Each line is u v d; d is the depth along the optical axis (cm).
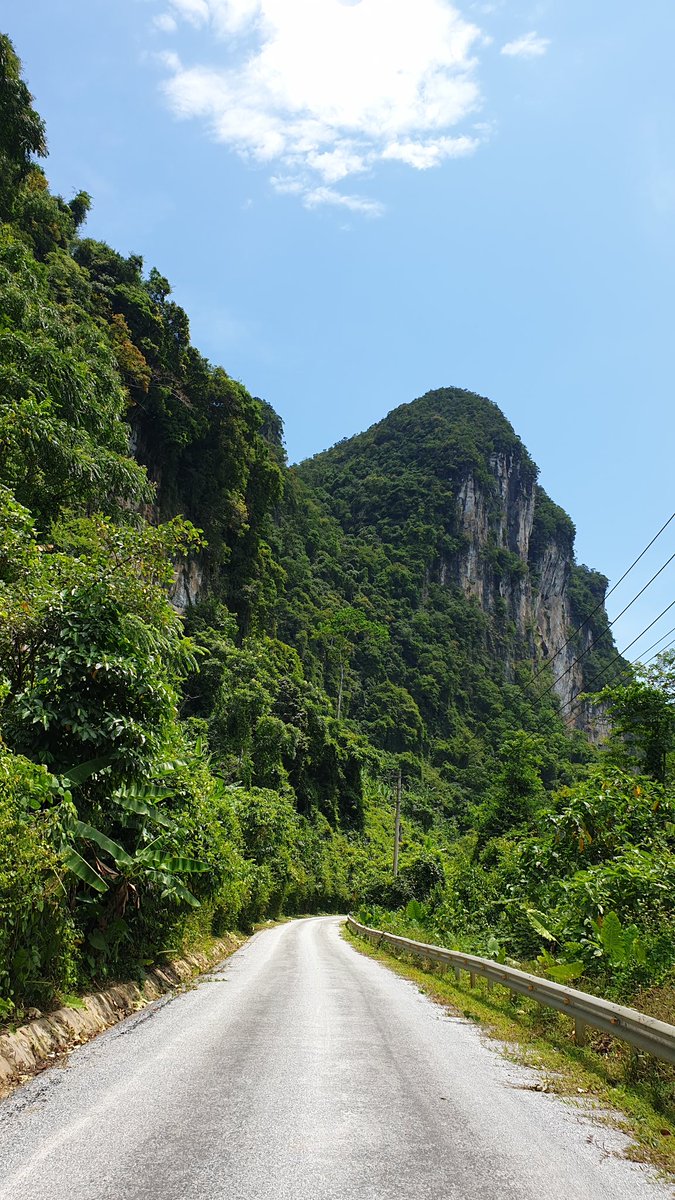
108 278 5266
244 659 5534
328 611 10631
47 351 1593
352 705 10156
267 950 1811
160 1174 324
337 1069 541
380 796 8125
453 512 15475
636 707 2241
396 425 18550
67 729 767
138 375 4925
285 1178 325
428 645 12731
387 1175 336
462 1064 601
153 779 926
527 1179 343
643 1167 377
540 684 14750
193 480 5881
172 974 1056
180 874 988
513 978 923
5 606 778
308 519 13138
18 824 557
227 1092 461
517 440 17838
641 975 817
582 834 1467
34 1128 384
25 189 4241
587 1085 555
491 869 2408
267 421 12512
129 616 836
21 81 3278
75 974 691
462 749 10938
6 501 983
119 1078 489
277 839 3356
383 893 3641
